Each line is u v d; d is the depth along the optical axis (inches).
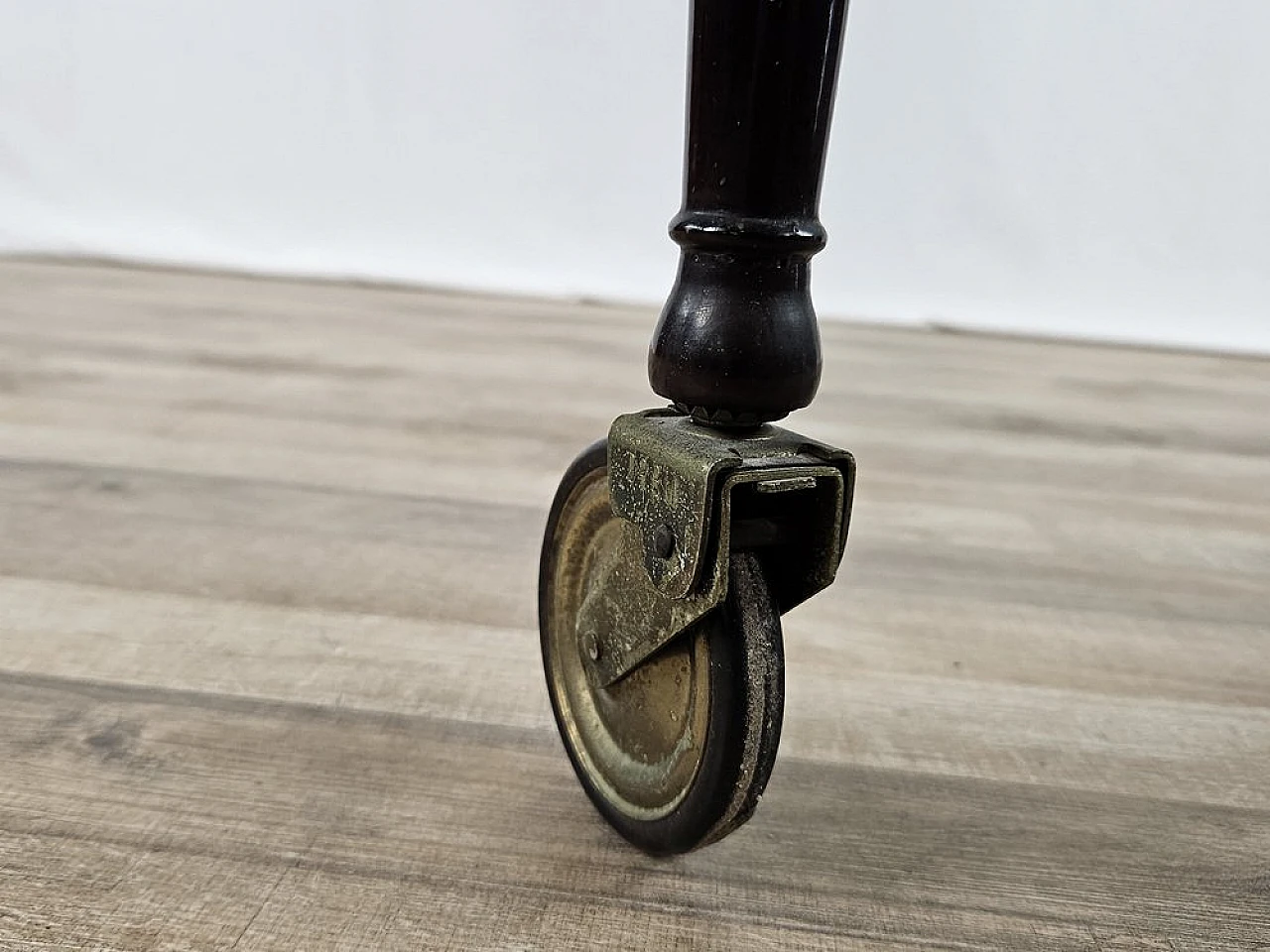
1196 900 11.6
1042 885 11.7
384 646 15.7
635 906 11.1
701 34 9.3
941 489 24.4
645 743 11.5
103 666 14.7
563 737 12.7
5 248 47.2
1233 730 14.9
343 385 30.1
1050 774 13.7
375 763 13.1
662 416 10.7
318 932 10.5
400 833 11.9
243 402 27.9
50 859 11.2
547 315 41.9
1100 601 18.7
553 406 29.1
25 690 14.1
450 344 35.9
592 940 10.6
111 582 17.2
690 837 10.7
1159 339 44.3
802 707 14.9
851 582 19.0
